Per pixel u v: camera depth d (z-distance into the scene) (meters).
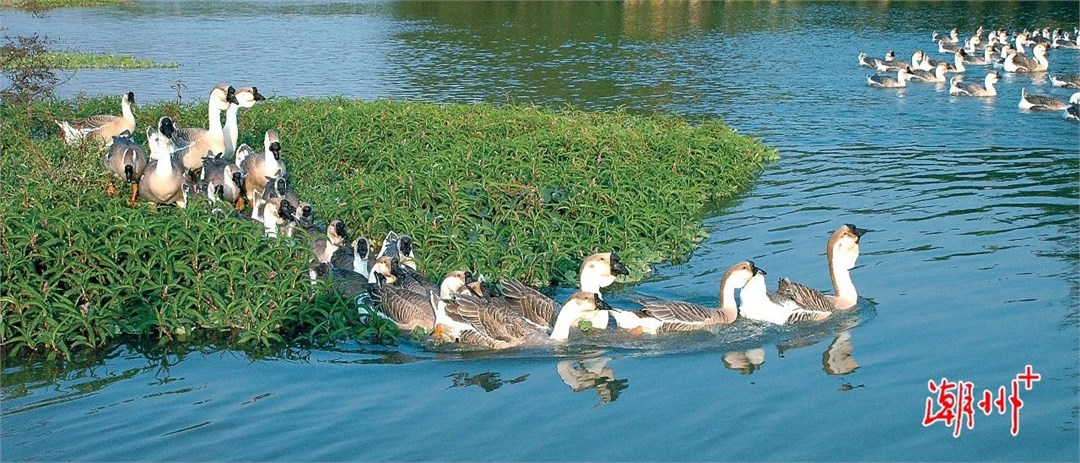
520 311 14.09
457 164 20.05
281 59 45.09
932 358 12.96
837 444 10.77
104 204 17.09
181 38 53.22
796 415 11.45
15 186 18.12
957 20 60.69
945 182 22.47
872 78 37.75
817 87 37.34
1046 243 17.69
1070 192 21.38
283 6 72.81
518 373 12.69
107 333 13.49
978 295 15.17
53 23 60.28
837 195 21.42
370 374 12.68
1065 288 15.40
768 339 13.71
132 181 18.47
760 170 24.02
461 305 13.62
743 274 14.14
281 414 11.55
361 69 41.78
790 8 68.38
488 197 18.45
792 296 14.16
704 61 43.94
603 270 14.36
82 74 40.41
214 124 20.61
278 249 14.81
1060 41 49.28
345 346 13.52
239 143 22.95
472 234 17.14
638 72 40.62
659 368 12.82
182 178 18.17
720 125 26.64
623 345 13.55
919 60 42.88
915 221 19.23
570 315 13.49
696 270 16.66
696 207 19.86
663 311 13.89
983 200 20.78
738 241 18.19
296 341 13.58
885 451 10.63
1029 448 10.66
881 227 18.88
